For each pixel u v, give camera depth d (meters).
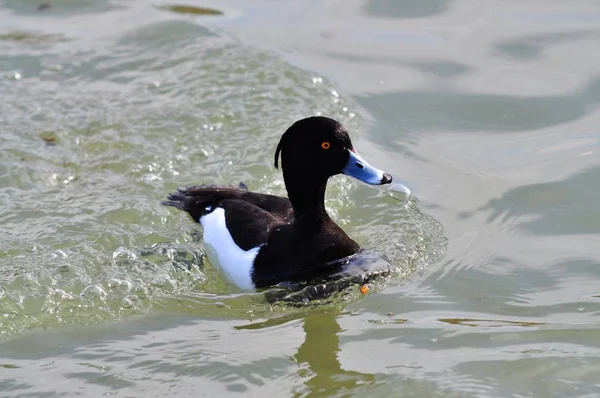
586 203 11.60
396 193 11.95
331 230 10.33
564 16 16.39
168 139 13.27
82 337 9.44
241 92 14.38
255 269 10.19
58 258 10.73
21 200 11.96
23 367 8.94
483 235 11.05
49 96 14.33
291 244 10.16
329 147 9.95
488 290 10.00
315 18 16.75
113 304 9.97
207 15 16.84
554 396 8.20
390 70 15.05
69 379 8.71
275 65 15.12
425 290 10.08
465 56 15.33
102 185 12.30
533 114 13.73
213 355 9.02
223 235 10.60
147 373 8.77
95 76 14.92
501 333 9.20
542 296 9.85
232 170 12.54
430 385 8.42
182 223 11.57
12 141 13.13
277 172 12.52
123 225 11.45
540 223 11.27
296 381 8.59
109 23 16.59
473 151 12.94
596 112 13.66
